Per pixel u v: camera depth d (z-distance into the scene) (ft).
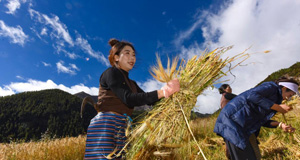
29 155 12.91
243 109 8.69
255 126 8.68
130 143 5.72
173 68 6.35
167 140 5.84
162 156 5.14
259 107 8.68
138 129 5.72
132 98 5.38
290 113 14.78
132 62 6.70
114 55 6.80
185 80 7.06
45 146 14.21
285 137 13.14
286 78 9.27
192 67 7.52
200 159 9.61
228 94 11.02
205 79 7.12
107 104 5.76
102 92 5.97
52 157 13.14
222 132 8.59
